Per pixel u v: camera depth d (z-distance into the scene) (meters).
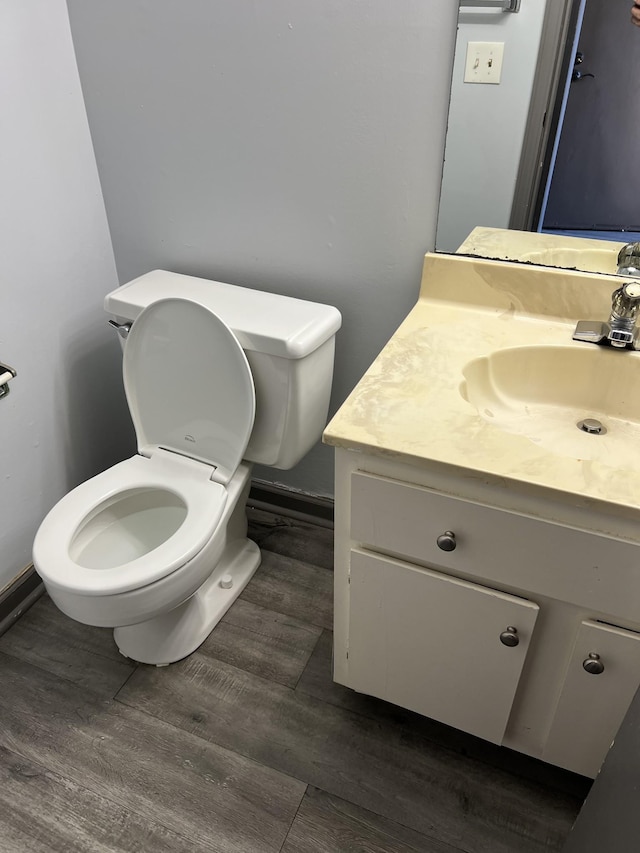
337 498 1.11
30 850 1.25
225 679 1.55
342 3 1.20
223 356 1.38
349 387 1.69
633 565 0.92
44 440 1.68
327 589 1.79
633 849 0.71
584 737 1.15
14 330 1.52
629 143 1.13
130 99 1.49
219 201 1.55
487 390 1.24
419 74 1.22
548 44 1.10
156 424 1.58
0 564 1.63
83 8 1.41
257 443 1.51
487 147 1.23
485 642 1.12
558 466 0.93
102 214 1.69
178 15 1.34
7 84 1.36
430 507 1.01
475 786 1.35
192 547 1.35
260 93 1.36
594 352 1.21
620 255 1.24
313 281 1.56
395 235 1.41
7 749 1.41
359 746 1.42
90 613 1.30
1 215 1.42
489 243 1.33
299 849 1.25
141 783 1.35
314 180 1.42
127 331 1.51
